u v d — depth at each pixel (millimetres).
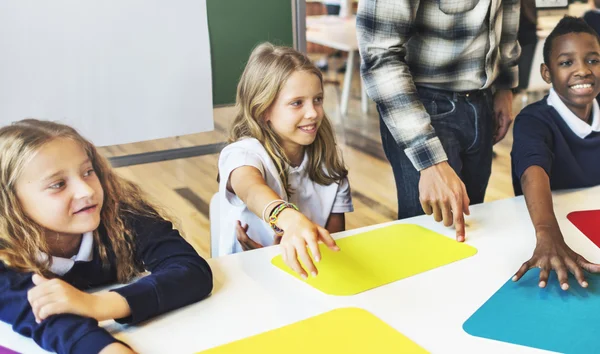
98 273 1026
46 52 2053
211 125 2336
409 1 1307
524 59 3678
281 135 1442
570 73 1494
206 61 2258
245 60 2312
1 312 894
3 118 2051
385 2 1308
